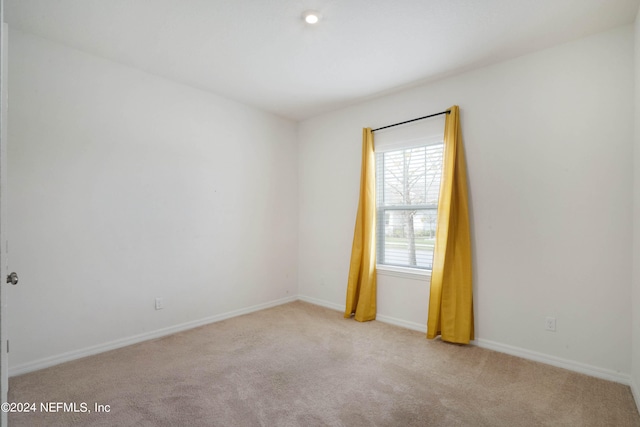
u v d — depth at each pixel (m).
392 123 3.48
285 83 3.24
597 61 2.36
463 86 2.98
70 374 2.34
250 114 3.88
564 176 2.47
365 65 2.86
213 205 3.52
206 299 3.45
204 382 2.24
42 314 2.45
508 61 2.73
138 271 2.95
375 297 3.57
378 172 3.68
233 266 3.70
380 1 2.02
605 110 2.33
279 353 2.70
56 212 2.52
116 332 2.82
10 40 2.32
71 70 2.59
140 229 2.97
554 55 2.52
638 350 2.02
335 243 4.01
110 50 2.64
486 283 2.83
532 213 2.61
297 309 3.98
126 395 2.07
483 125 2.86
